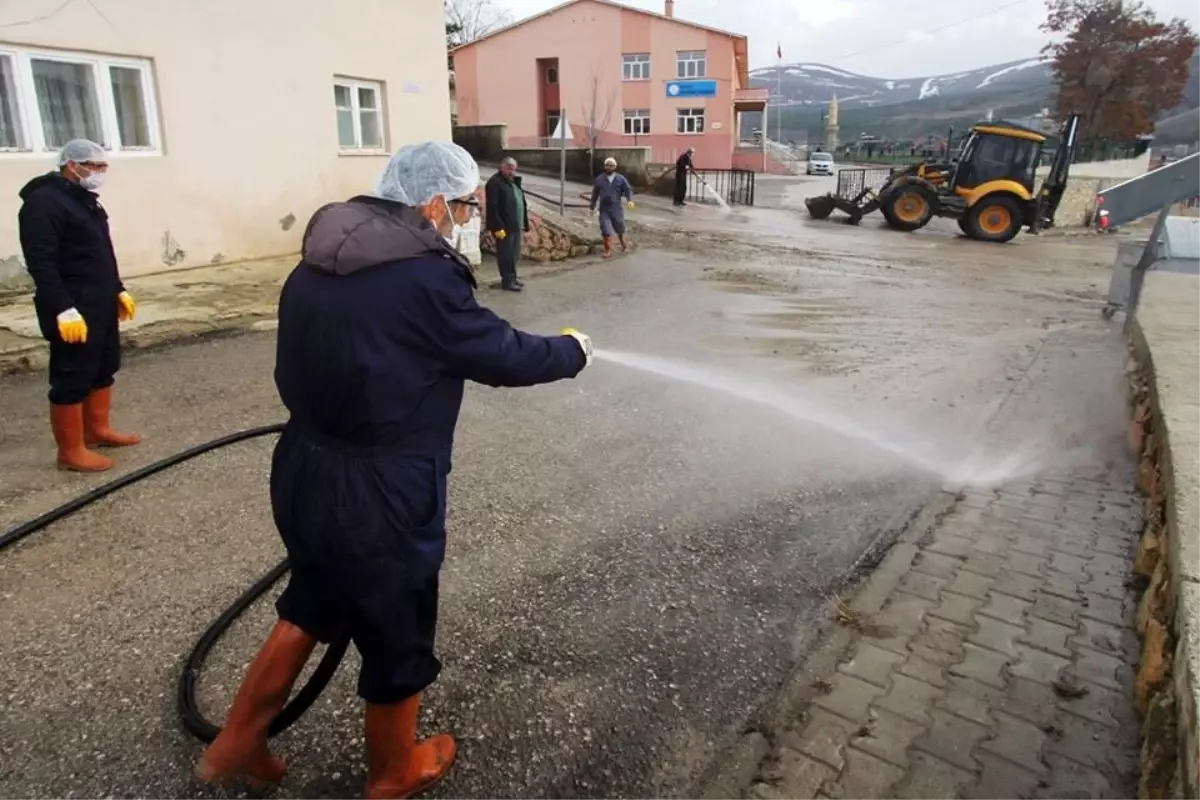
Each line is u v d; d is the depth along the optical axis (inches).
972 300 413.4
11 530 143.6
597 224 628.1
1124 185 250.5
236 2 390.0
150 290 335.9
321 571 76.7
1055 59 1528.1
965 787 88.3
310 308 72.8
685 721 99.7
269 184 419.2
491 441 192.7
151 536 142.8
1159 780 79.0
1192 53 1446.9
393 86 488.4
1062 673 108.3
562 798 87.6
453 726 97.8
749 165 1759.4
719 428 205.3
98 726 95.9
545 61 1654.8
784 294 412.8
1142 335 212.1
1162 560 113.6
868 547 145.7
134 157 355.6
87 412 179.2
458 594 126.1
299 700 86.9
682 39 1567.4
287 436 78.9
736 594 128.7
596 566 135.7
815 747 95.0
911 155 2074.3
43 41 315.0
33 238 155.4
